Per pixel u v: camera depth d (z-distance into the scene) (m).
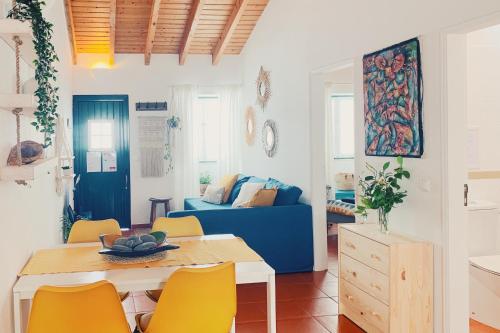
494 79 4.57
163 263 3.17
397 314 3.65
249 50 8.38
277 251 5.73
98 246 3.66
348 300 4.33
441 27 3.52
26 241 3.27
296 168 6.33
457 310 3.59
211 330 2.80
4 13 2.73
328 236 8.00
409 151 3.89
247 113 8.46
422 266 3.68
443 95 3.53
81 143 8.54
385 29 4.23
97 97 8.48
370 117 4.46
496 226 4.48
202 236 4.01
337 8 5.11
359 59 4.70
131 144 8.64
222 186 7.77
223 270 2.77
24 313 3.07
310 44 5.80
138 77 8.60
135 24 7.70
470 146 4.56
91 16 7.41
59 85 5.95
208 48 8.59
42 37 2.82
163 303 2.68
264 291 5.14
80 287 2.47
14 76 3.03
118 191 8.69
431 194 3.70
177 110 8.67
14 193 2.88
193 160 8.74
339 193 8.59
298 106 6.23
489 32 4.54
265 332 4.07
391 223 4.22
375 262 3.84
